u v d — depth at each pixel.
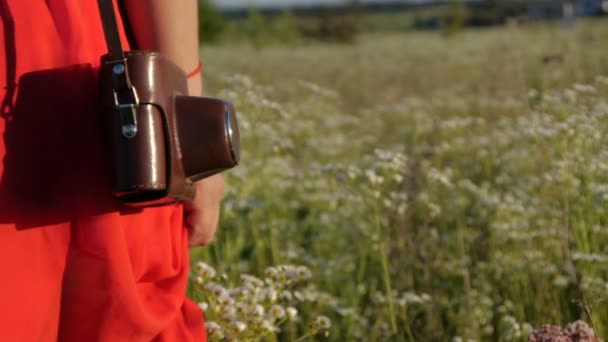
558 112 4.01
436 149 5.87
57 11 1.56
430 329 3.37
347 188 4.36
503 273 3.85
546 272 3.31
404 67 19.62
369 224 4.24
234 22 49.16
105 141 1.51
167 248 1.73
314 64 22.23
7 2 1.52
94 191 1.57
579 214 3.15
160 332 1.76
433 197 4.57
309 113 7.77
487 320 3.60
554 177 3.62
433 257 3.97
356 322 3.68
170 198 1.58
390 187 4.41
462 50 22.88
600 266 2.99
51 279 1.56
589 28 13.73
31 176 1.53
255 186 5.11
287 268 2.68
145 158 1.48
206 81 9.94
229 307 2.42
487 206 4.49
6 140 1.51
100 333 1.59
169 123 1.54
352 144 7.23
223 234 4.13
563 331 2.39
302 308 3.67
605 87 4.12
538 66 7.43
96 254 1.58
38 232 1.55
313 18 44.91
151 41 1.74
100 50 1.63
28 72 1.53
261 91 4.92
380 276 4.08
